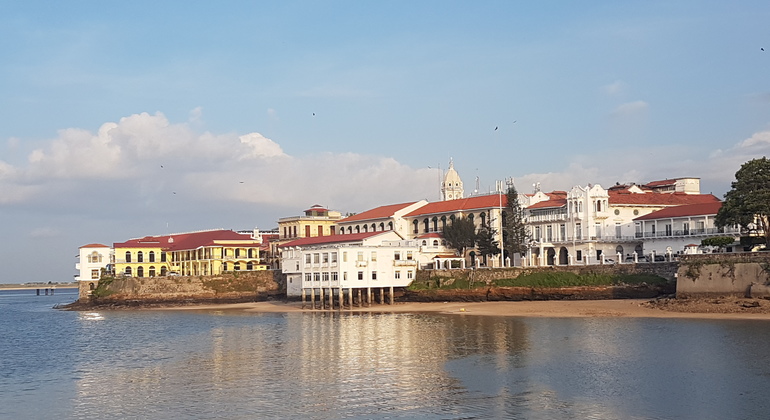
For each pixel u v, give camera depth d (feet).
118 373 224.33
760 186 362.53
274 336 303.48
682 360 207.41
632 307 354.13
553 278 425.69
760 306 311.47
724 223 375.04
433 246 547.49
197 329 354.74
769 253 324.39
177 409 172.55
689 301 338.34
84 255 645.92
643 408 158.81
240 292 574.15
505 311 379.55
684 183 558.15
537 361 216.33
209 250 627.87
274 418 160.86
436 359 226.79
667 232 460.14
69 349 293.64
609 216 495.41
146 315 490.90
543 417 154.81
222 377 209.36
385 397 176.45
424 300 469.98
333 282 465.47
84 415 170.81
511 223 510.17
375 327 327.26
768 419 147.84
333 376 204.44
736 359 205.46
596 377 190.08
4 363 256.32
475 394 176.55
